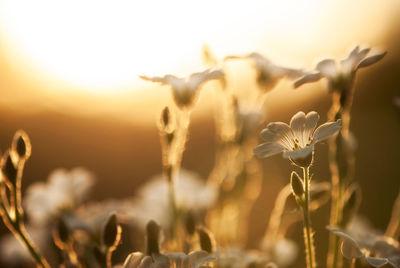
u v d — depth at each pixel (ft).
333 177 0.84
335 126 0.74
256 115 0.93
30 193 0.95
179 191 0.96
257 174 0.94
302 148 0.74
